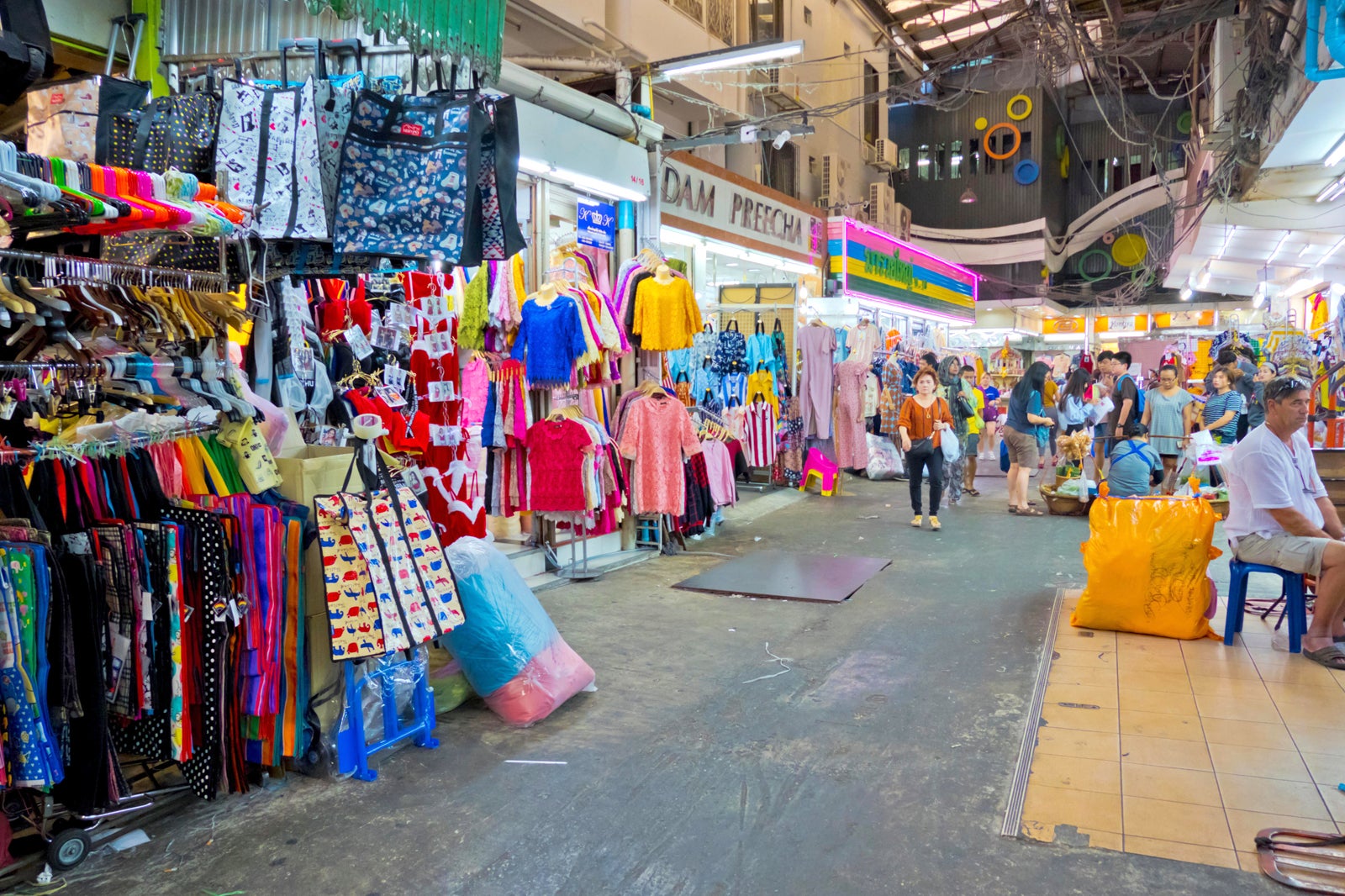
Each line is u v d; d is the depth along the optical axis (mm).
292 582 3094
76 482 2770
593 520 6535
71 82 3348
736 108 15172
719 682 4238
